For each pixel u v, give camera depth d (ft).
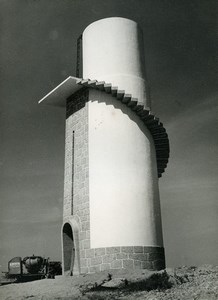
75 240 45.98
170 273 34.81
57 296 31.78
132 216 44.37
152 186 47.62
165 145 53.62
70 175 51.01
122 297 28.84
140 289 30.94
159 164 57.06
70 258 49.03
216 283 29.53
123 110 48.91
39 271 65.51
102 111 49.16
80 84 50.37
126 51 53.01
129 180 45.91
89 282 36.35
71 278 39.40
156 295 28.17
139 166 47.24
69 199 49.88
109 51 52.60
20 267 63.41
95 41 54.08
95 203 45.24
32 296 32.83
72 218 48.19
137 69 53.06
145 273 38.50
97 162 46.96
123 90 47.67
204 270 35.40
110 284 34.35
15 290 36.01
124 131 47.98
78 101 53.36
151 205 46.39
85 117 50.83
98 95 50.24
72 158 51.44
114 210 44.21
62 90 53.98
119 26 54.08
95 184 46.11
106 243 43.06
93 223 44.62
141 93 51.78
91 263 43.57
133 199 45.19
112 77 50.96
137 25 56.29
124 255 42.42
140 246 43.45
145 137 49.37
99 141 47.83
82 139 50.31
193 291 28.32
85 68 54.70
